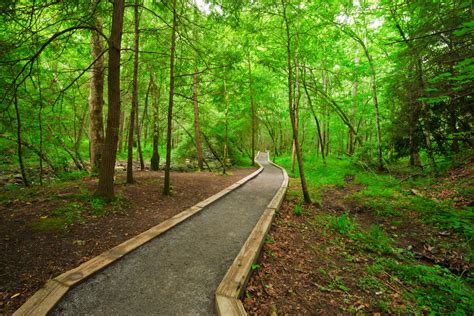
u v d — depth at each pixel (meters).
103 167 5.42
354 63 12.89
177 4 6.38
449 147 9.39
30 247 3.26
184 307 2.36
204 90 13.20
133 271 2.98
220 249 3.76
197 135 14.82
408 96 8.05
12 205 4.77
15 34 4.62
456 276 3.32
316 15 8.59
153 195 6.88
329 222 5.61
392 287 3.10
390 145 11.83
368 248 4.32
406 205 6.53
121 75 10.44
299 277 3.24
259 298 2.69
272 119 29.14
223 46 9.04
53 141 8.94
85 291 2.51
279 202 6.73
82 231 3.94
